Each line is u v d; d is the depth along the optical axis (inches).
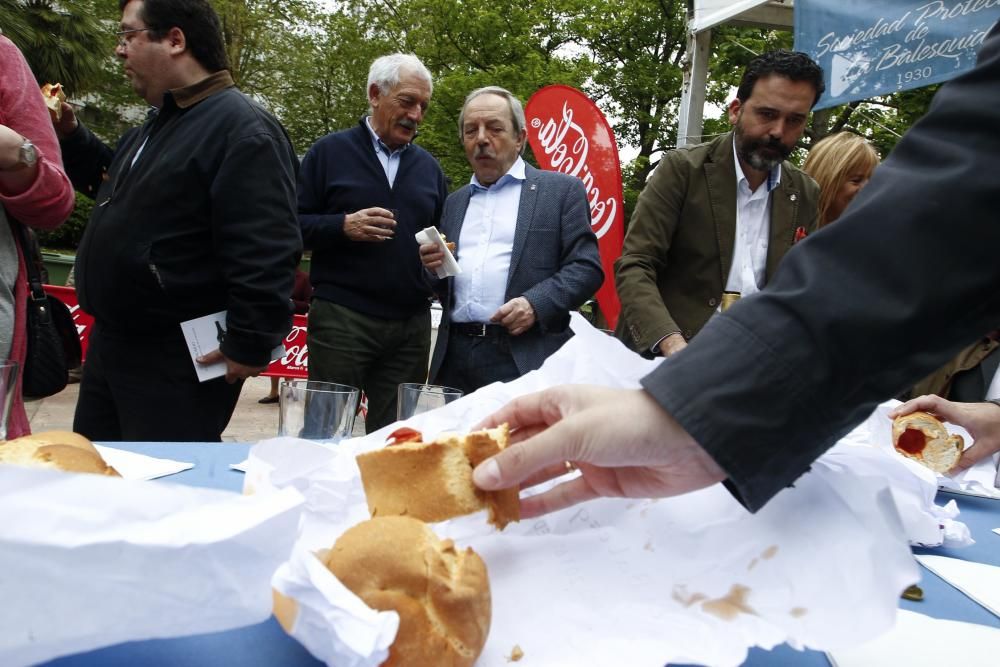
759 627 24.1
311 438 46.9
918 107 385.7
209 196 78.1
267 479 29.8
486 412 38.1
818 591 24.5
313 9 655.1
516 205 109.0
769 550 26.5
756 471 24.2
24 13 468.4
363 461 29.7
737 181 93.5
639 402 25.6
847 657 26.7
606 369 35.8
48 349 83.1
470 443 28.8
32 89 77.0
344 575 22.7
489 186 111.2
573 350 37.1
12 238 77.2
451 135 576.1
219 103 79.8
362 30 674.2
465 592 22.5
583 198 109.9
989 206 22.6
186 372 80.8
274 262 79.5
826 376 23.9
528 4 639.1
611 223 190.5
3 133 68.9
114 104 608.1
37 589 18.4
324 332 115.0
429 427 38.2
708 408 24.1
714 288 94.3
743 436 24.0
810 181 97.8
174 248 77.5
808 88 84.3
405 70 114.7
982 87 23.6
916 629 29.3
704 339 25.6
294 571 20.1
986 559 41.3
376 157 118.6
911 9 127.6
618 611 25.5
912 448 53.9
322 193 119.3
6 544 18.0
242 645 24.4
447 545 24.3
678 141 192.4
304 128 684.1
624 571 27.8
